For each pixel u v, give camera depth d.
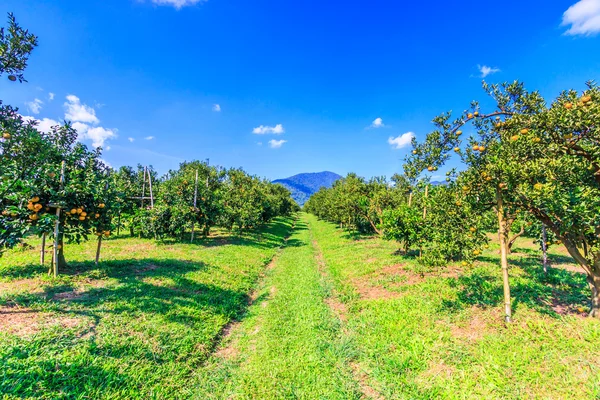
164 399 3.47
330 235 21.80
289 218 46.56
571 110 3.60
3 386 2.96
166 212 13.73
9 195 5.39
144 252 10.93
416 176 5.61
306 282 8.83
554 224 4.64
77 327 4.30
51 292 5.66
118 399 3.27
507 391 3.30
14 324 4.16
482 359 3.94
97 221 7.11
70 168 7.04
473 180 4.79
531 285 6.45
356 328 5.46
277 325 5.72
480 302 5.75
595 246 4.46
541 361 3.75
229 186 21.14
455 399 3.31
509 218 4.86
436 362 4.07
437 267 8.65
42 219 5.79
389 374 3.95
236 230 20.02
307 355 4.62
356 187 20.84
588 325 4.43
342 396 3.62
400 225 10.66
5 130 4.34
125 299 5.61
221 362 4.45
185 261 9.65
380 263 10.09
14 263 7.82
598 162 3.93
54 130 7.02
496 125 4.77
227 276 8.59
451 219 5.46
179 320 5.21
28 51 4.22
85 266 7.75
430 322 5.23
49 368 3.34
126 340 4.21
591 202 3.97
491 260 9.97
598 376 3.33
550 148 4.15
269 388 3.81
